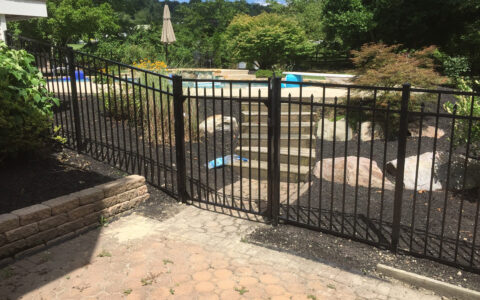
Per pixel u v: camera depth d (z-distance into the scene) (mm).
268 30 22719
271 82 4105
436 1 20781
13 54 5500
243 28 24109
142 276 3383
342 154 6695
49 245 3936
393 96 7398
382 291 3193
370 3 24531
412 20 21625
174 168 5988
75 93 5938
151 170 5410
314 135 6660
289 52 23719
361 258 3686
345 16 23672
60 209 4012
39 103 5613
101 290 3170
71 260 3643
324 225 4324
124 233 4242
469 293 3037
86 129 7156
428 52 7977
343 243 3971
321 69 26406
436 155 5449
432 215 4402
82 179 5160
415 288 3248
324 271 3482
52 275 3379
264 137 6734
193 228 4375
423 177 5223
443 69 15664
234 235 4199
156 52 25000
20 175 5055
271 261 3652
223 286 3238
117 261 3631
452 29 21578
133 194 4906
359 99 8062
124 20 38906
